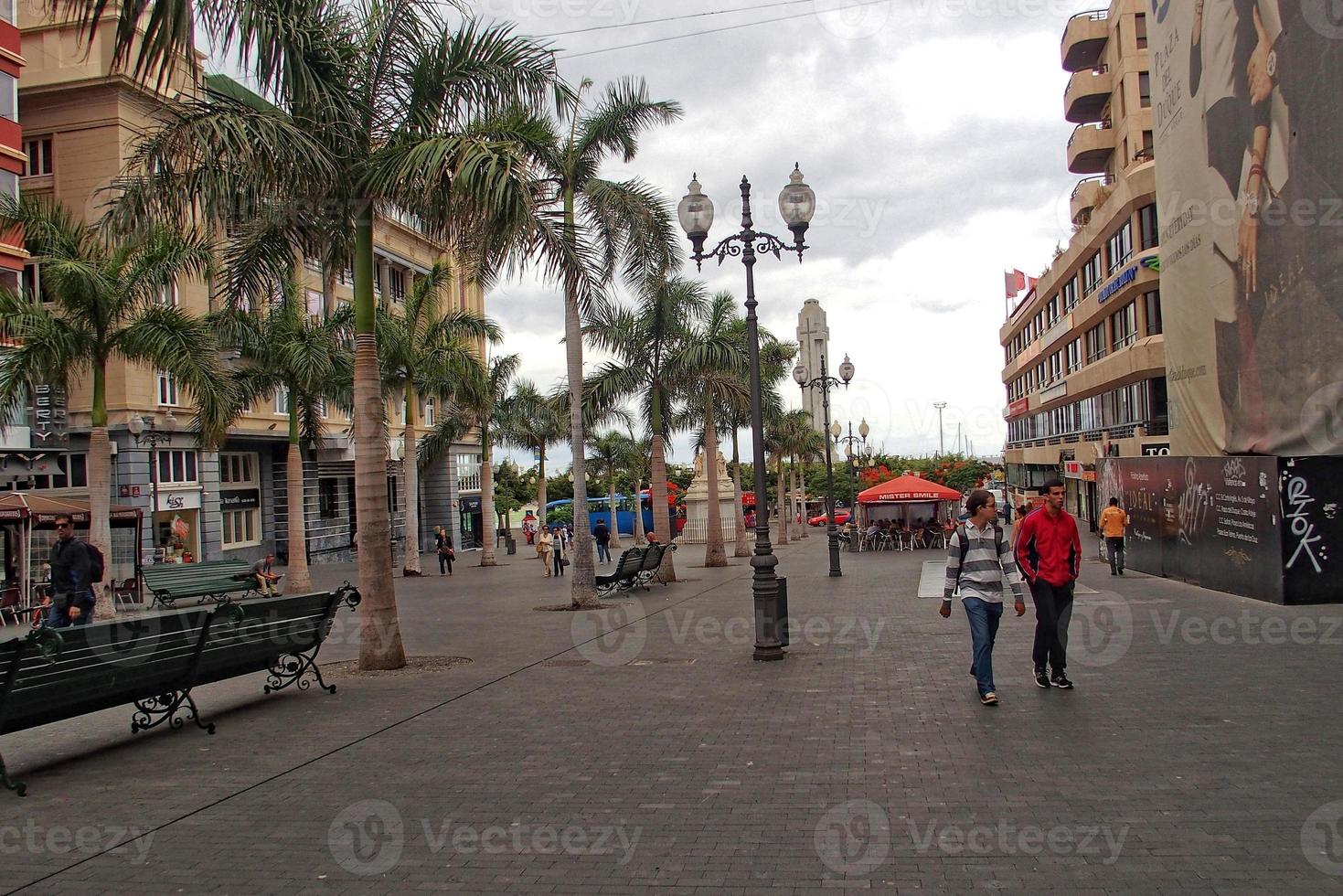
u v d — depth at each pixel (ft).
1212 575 58.13
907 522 138.62
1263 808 17.80
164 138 32.37
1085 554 97.71
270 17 32.81
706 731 25.43
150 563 101.09
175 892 15.60
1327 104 46.78
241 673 30.37
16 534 71.87
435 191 35.19
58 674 22.85
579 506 61.98
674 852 16.75
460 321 104.83
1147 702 26.91
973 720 25.61
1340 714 24.88
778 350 125.29
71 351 63.21
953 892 14.64
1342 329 46.60
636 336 83.87
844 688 30.68
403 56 38.19
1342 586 47.73
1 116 82.64
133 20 26.32
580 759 23.06
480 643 44.91
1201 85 63.46
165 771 23.00
